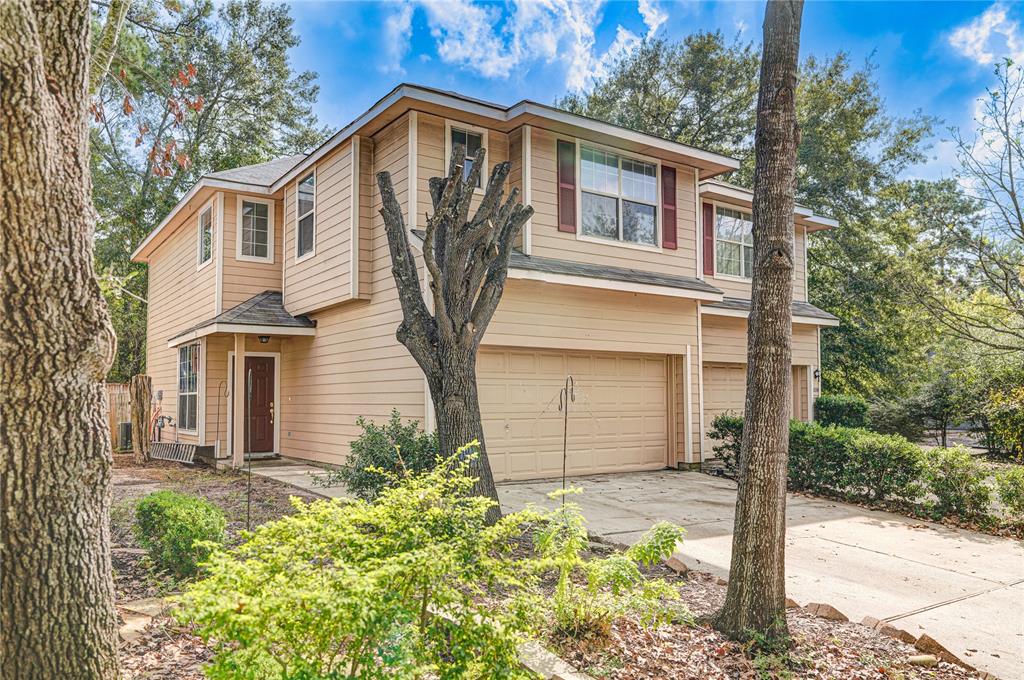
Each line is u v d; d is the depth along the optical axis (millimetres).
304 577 2463
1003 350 13234
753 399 4297
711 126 24906
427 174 10078
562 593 3916
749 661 3842
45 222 2549
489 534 3205
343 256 11352
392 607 2348
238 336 12289
